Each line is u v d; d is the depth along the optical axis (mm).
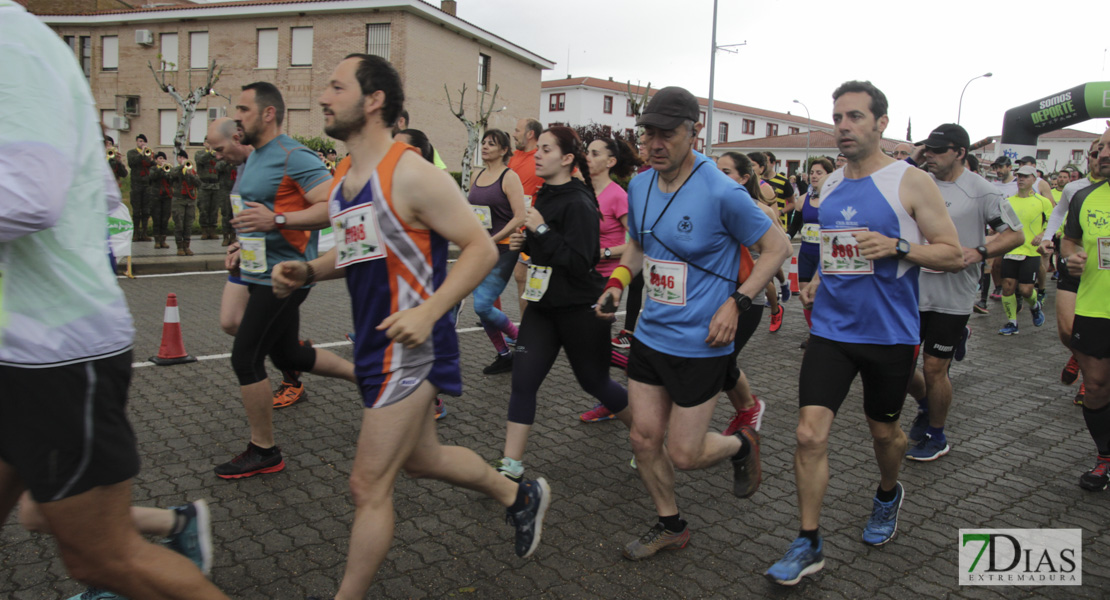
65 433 1755
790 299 10516
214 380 5297
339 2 27734
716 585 2893
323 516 3334
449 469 2572
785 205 9320
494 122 33719
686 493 3762
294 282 2658
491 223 5586
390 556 3018
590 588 2840
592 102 60938
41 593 2619
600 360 3707
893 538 3334
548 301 3580
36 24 1713
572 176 3758
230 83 29953
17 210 1568
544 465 4078
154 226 12367
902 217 2998
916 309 3057
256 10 28734
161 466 3803
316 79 28781
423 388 2355
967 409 5469
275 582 2785
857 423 5008
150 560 1937
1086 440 4820
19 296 1697
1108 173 3963
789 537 3316
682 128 2789
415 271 2299
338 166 2459
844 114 3029
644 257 3039
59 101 1663
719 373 2924
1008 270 8453
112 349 1834
